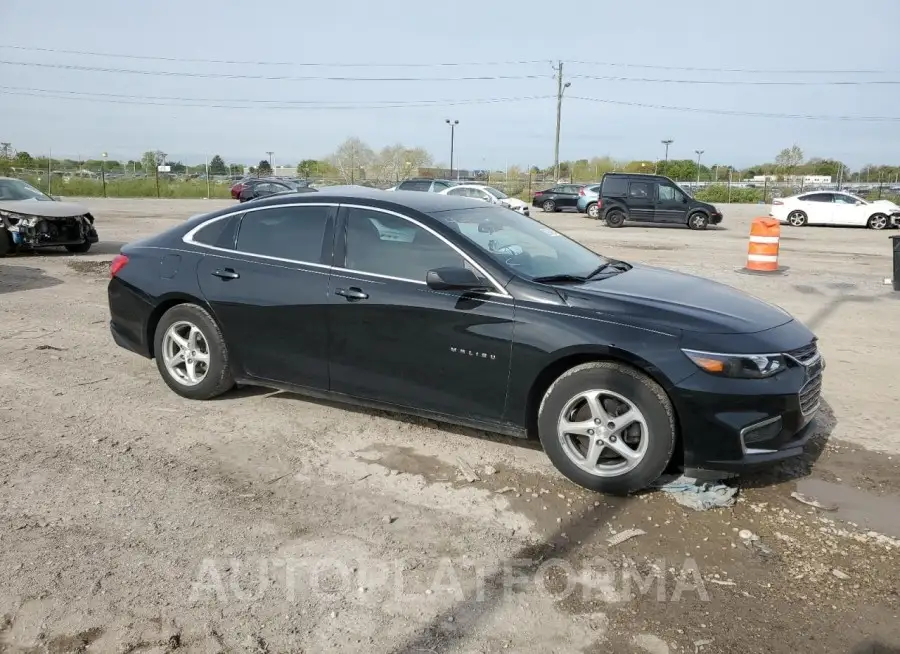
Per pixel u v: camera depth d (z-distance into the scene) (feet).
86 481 13.57
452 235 14.61
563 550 11.48
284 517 12.37
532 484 13.70
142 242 18.92
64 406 17.51
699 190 171.22
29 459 14.48
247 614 9.78
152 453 14.88
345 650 9.12
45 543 11.42
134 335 18.43
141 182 156.15
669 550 11.49
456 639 9.36
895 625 9.70
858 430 16.93
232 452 14.97
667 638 9.42
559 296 13.56
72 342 23.56
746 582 10.67
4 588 10.23
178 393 18.03
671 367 12.39
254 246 16.83
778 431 12.62
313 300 15.56
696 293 14.65
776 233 43.47
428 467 14.37
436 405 14.69
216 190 160.04
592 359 13.28
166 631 9.41
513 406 13.85
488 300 13.87
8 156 163.94
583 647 9.23
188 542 11.52
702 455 12.55
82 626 9.46
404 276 14.83
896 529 12.26
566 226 87.40
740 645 9.28
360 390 15.49
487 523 12.26
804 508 12.96
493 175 198.59
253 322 16.44
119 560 10.98
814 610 10.02
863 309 32.12
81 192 149.28
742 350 12.45
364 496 13.16
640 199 86.02
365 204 15.70
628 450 12.95
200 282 17.10
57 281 35.29
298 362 16.11
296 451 15.06
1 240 42.09
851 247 63.41
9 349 22.59
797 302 33.86
